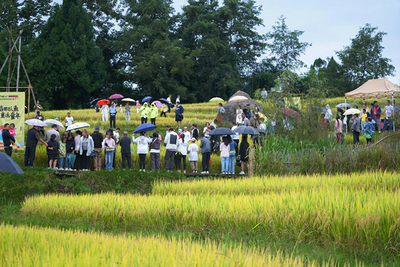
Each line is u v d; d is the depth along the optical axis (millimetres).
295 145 22047
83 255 6926
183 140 23469
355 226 9578
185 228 11484
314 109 23906
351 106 39344
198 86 78188
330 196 11312
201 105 57000
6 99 22891
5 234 8445
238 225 11078
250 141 26625
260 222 10727
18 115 22984
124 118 39500
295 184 15875
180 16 82688
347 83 81375
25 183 17312
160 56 68875
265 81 81625
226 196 13242
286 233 10234
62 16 64250
